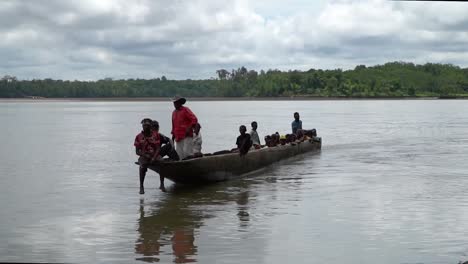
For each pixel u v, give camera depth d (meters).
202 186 12.59
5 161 18.19
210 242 7.89
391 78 146.50
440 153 19.00
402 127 34.69
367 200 10.59
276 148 15.90
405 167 15.28
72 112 76.88
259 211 9.78
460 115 53.06
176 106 12.62
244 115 57.44
